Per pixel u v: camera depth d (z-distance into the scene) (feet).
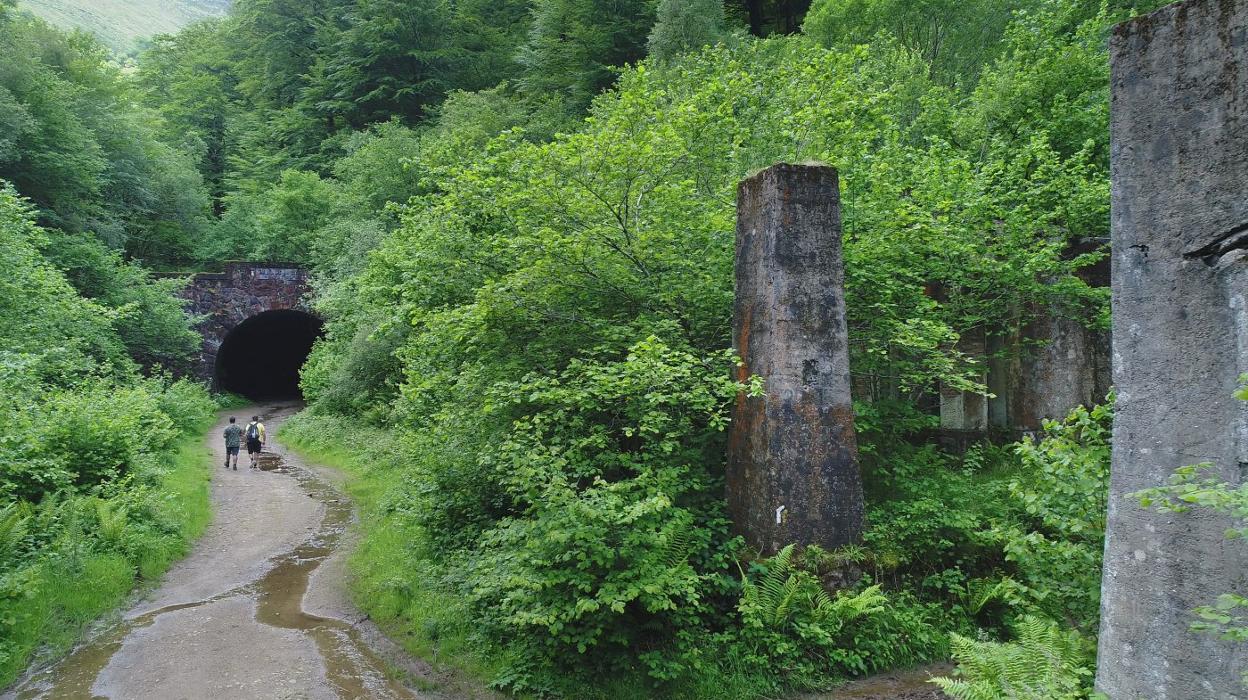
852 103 36.24
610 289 30.66
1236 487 10.20
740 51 60.03
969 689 15.11
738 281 27.22
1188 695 10.84
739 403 26.43
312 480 56.03
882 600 23.25
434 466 32.99
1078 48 47.01
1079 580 18.43
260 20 163.63
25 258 56.18
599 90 99.09
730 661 22.38
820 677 22.13
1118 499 12.21
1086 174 43.09
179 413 72.95
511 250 33.22
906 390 37.70
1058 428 19.22
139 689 22.07
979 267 34.63
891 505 28.63
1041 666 15.55
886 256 31.89
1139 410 11.82
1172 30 11.34
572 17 101.91
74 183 86.43
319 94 147.33
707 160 35.60
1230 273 10.41
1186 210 11.05
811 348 25.05
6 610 24.29
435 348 34.27
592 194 29.35
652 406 25.49
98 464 37.58
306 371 89.86
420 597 28.63
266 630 26.94
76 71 106.22
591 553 21.98
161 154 116.47
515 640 24.09
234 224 125.80
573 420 26.96
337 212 109.19
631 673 22.18
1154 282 11.57
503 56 133.90
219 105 161.89
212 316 101.60
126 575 30.55
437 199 39.55
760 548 24.58
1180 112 11.19
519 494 28.07
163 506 37.81
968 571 26.73
